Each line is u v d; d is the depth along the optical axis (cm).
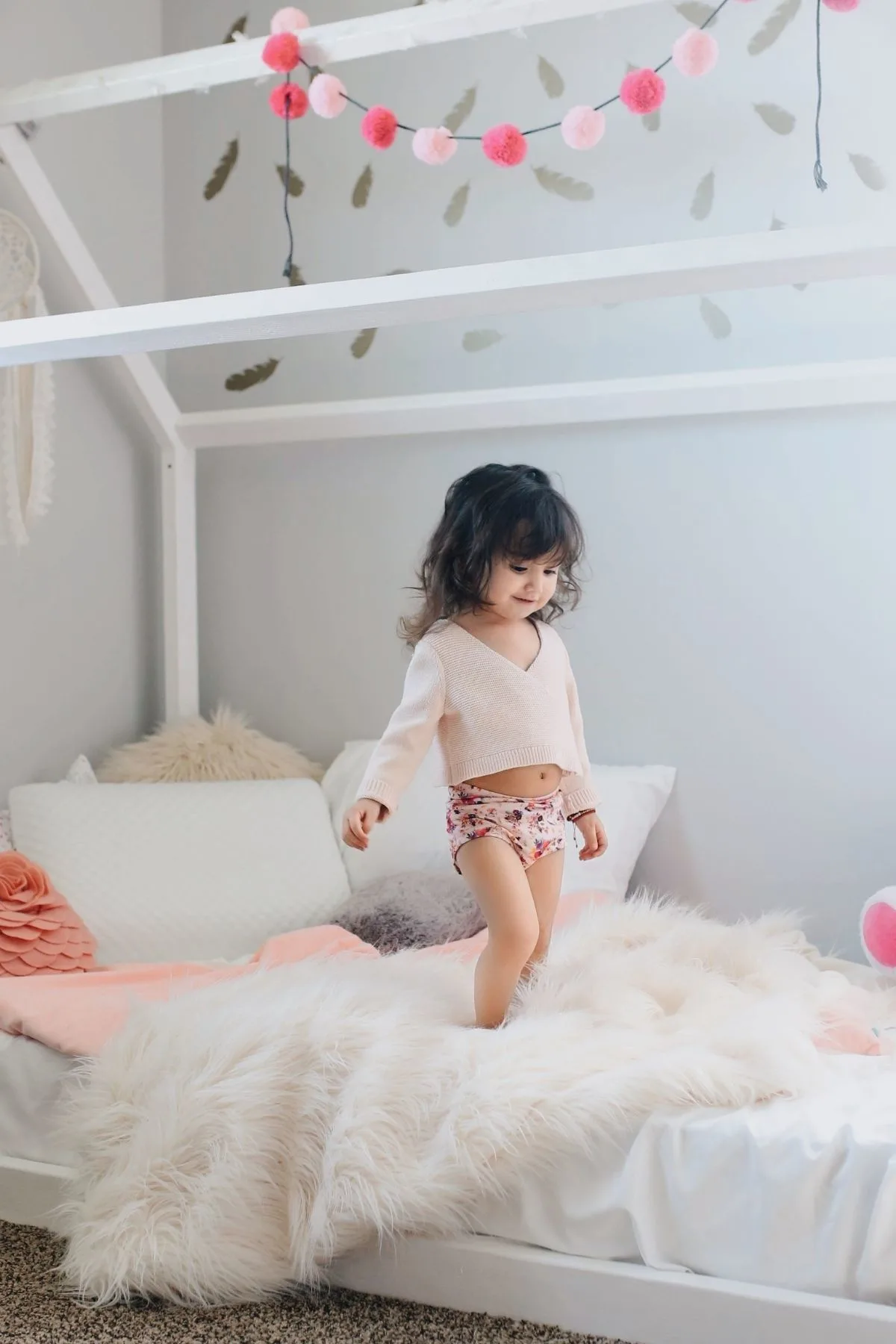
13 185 221
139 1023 147
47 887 190
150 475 270
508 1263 128
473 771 154
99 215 254
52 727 242
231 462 272
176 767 243
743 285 129
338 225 261
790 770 229
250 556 271
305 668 267
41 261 229
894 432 221
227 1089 134
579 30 242
